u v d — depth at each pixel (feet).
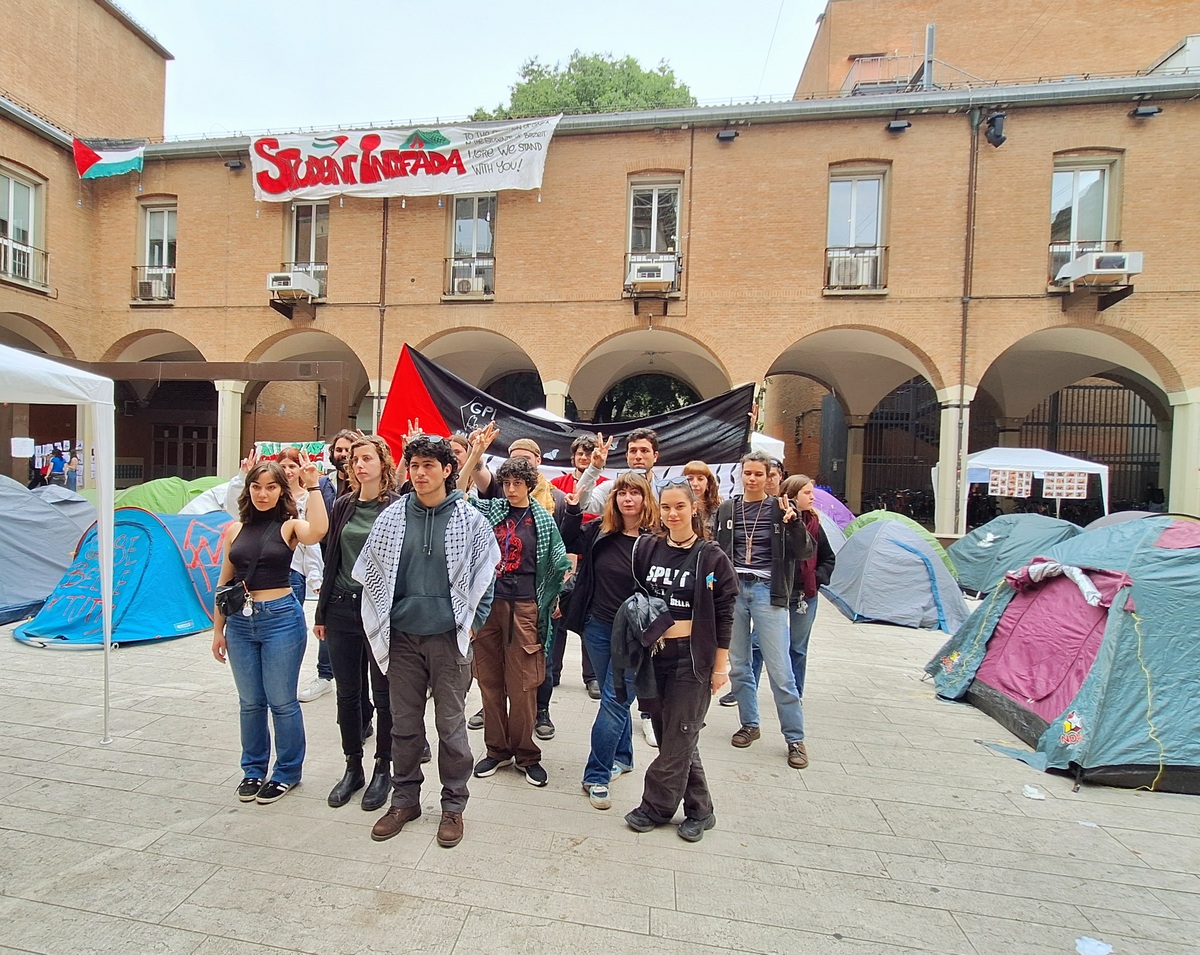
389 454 10.82
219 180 47.09
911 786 11.57
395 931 7.47
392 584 9.27
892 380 56.34
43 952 6.98
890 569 25.63
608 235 43.14
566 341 43.62
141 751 11.91
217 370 33.19
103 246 48.55
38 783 10.62
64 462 51.21
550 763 12.11
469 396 22.54
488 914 7.81
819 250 41.29
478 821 9.91
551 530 11.46
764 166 41.70
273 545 10.23
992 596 16.66
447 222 45.42
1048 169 39.11
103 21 55.52
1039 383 54.70
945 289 40.06
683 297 42.34
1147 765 11.57
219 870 8.46
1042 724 13.11
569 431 22.59
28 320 45.39
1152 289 38.17
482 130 42.86
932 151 40.09
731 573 9.56
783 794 11.14
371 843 9.18
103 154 46.52
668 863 8.98
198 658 17.61
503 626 11.18
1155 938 7.77
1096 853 9.58
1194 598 12.64
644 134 42.63
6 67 46.83
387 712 10.25
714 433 22.89
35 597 22.09
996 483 37.37
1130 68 63.41
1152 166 38.27
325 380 32.96
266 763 10.51
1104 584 13.61
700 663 9.29
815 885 8.59
